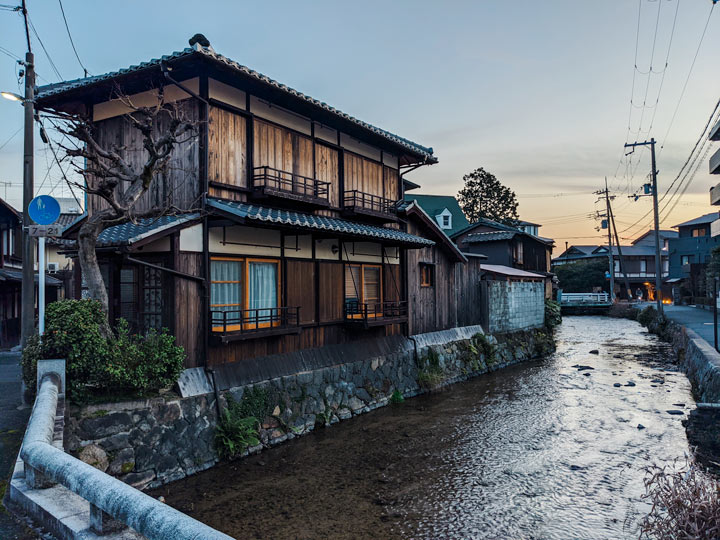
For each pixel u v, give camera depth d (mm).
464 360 19625
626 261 64812
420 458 10398
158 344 9148
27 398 8414
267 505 8141
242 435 10047
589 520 7688
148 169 9148
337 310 14484
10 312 19469
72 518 3803
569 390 16734
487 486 9008
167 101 11406
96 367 7992
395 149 17812
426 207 45188
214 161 11039
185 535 2346
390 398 15227
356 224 14797
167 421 9062
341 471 9648
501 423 12945
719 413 9234
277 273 12562
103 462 7863
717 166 19875
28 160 9969
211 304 10805
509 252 35188
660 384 17188
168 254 10094
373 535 7242
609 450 10836
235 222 10312
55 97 11938
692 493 5703
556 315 39938
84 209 12680
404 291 17609
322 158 14609
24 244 9906
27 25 9875
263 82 11266
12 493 4598
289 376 12141
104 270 11266
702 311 34781
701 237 50406
